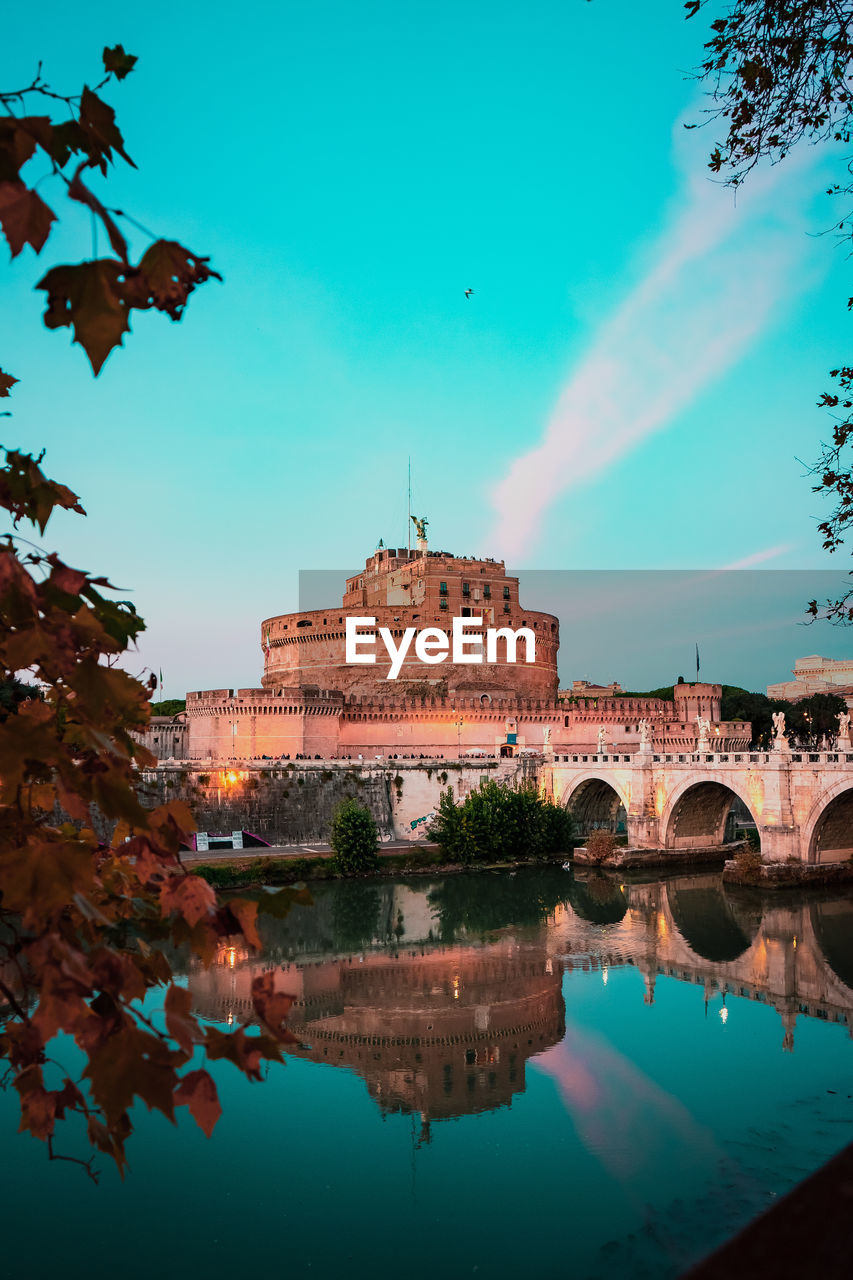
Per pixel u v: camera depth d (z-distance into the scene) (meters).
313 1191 32.25
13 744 4.12
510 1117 38.62
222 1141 36.06
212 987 55.44
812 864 87.44
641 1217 30.78
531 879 95.94
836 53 11.17
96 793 4.25
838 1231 2.16
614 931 72.75
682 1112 39.00
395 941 69.88
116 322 3.30
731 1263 2.10
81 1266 27.41
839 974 59.12
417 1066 44.69
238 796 103.31
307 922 76.25
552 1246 29.00
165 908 4.59
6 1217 30.06
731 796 108.62
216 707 130.00
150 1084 3.82
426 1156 35.16
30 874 3.90
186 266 3.40
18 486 4.64
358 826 94.38
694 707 168.50
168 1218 30.14
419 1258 28.16
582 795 123.38
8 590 3.92
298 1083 42.31
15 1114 36.97
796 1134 36.72
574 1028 49.97
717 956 64.38
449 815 102.50
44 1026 3.74
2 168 3.39
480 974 60.78
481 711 149.50
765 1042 47.31
